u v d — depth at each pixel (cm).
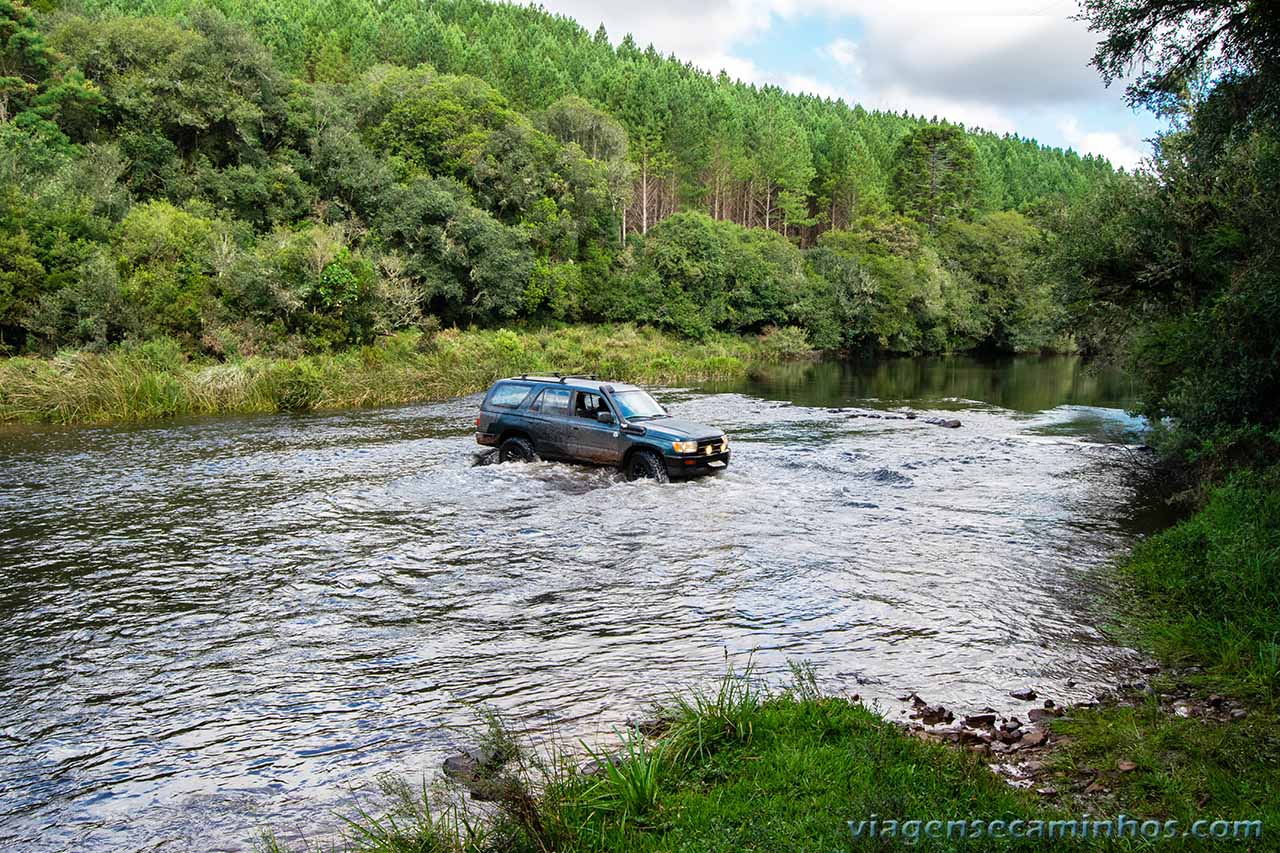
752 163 8538
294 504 1173
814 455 1606
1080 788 422
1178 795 405
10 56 3928
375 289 3388
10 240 2683
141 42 4350
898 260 6269
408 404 2588
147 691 576
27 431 1920
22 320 2591
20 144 3391
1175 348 1454
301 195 4403
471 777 445
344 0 9138
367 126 5372
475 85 5734
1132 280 1617
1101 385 3709
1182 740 469
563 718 526
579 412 1396
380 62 7469
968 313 6519
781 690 561
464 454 1614
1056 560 905
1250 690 554
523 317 5144
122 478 1363
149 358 2520
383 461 1533
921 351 6412
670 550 938
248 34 4781
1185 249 1509
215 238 3312
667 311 5566
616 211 6556
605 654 639
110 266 2750
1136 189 1622
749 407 2553
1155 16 988
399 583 823
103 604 759
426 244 4516
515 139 5409
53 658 633
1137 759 451
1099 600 767
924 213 8669
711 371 4078
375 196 4562
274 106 4609
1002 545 968
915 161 8731
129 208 3469
